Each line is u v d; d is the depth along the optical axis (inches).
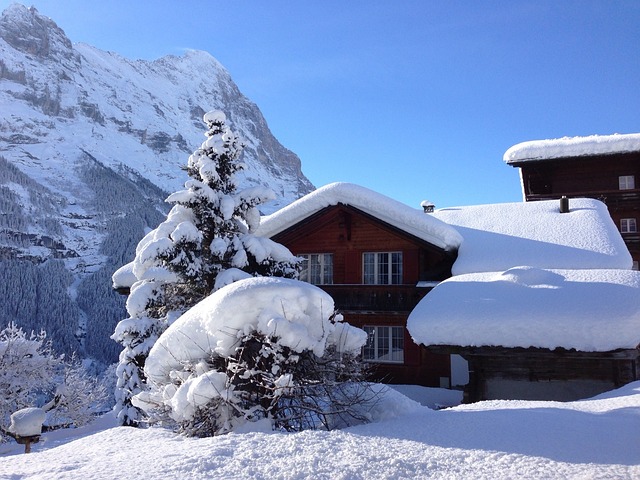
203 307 311.3
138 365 675.4
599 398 401.4
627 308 509.4
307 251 899.4
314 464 212.2
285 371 294.7
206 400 284.2
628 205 1127.6
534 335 521.7
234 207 668.1
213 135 705.6
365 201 824.3
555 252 769.6
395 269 853.2
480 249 810.2
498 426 260.2
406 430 264.1
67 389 1160.8
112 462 230.8
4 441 983.6
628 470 197.8
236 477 200.7
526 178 1338.6
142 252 608.1
